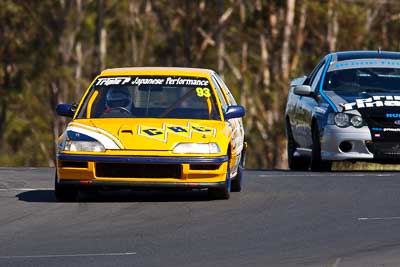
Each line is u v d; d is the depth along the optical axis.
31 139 154.88
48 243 29.06
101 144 37.12
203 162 36.94
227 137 38.28
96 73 151.25
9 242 29.28
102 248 28.09
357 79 55.19
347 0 153.25
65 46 151.88
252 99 149.88
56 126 152.00
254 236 29.92
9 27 150.62
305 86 55.69
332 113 52.62
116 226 32.09
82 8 153.88
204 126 38.47
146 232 30.88
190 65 153.50
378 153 51.91
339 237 29.52
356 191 41.25
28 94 153.12
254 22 149.25
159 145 37.03
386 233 30.00
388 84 54.72
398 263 24.83
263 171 54.22
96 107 39.91
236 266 25.03
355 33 153.25
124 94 40.16
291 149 60.59
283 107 146.62
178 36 157.38
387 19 159.25
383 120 52.00
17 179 47.22
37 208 36.25
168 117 39.38
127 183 36.88
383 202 37.44
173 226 32.03
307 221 32.81
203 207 36.34
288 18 146.00
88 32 155.38
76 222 32.97
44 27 151.00
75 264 25.66
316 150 54.03
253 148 149.25
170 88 40.50
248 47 153.50
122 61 158.38
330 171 54.34
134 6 158.00
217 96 40.50
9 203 37.66
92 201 38.19
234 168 40.19
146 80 40.72
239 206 36.59
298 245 28.25
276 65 149.50
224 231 30.94
